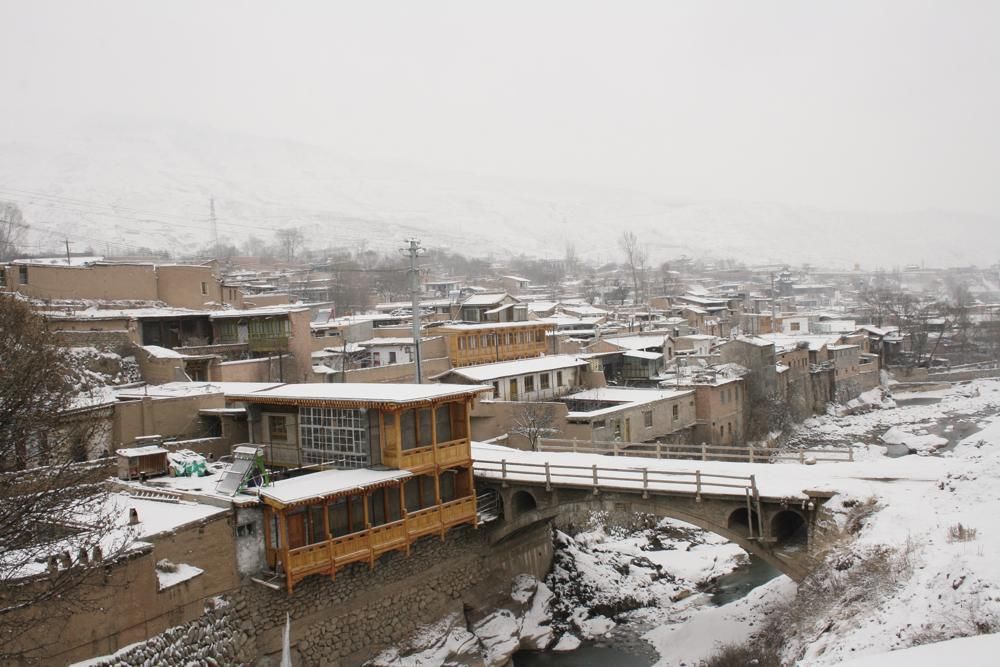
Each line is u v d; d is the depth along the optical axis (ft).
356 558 116.06
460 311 303.48
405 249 234.17
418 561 131.13
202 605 100.63
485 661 129.39
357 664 120.26
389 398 122.31
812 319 453.58
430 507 128.57
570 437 193.98
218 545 103.96
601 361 266.98
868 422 321.11
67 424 107.96
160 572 96.58
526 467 146.00
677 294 559.38
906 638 73.05
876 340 419.13
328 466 128.26
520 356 259.19
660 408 222.48
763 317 451.12
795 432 292.40
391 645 125.59
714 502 122.52
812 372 330.95
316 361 225.15
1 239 485.15
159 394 145.28
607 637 139.64
